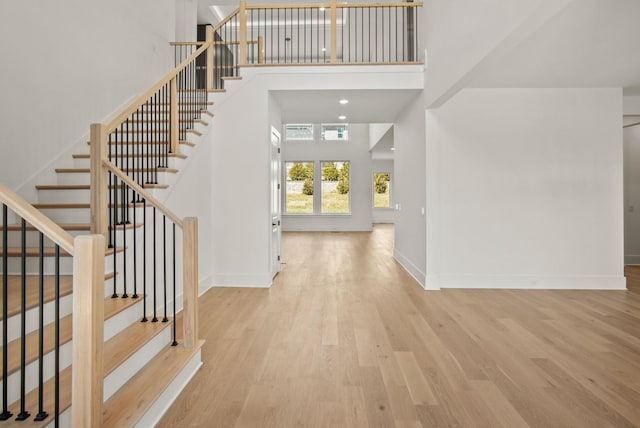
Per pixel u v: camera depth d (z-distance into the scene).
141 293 3.11
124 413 1.75
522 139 4.73
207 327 3.37
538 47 3.26
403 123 6.21
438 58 4.20
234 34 9.36
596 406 2.09
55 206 3.19
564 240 4.74
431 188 4.75
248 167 4.92
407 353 2.80
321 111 6.26
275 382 2.37
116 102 4.82
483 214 4.79
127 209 3.07
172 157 3.68
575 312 3.80
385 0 7.11
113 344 2.24
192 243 2.50
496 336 3.14
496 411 2.04
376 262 6.78
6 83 3.24
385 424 1.92
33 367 1.72
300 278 5.44
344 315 3.72
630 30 2.89
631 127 6.23
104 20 4.56
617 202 4.70
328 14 8.59
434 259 4.77
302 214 12.98
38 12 3.56
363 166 12.91
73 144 4.04
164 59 6.05
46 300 2.13
